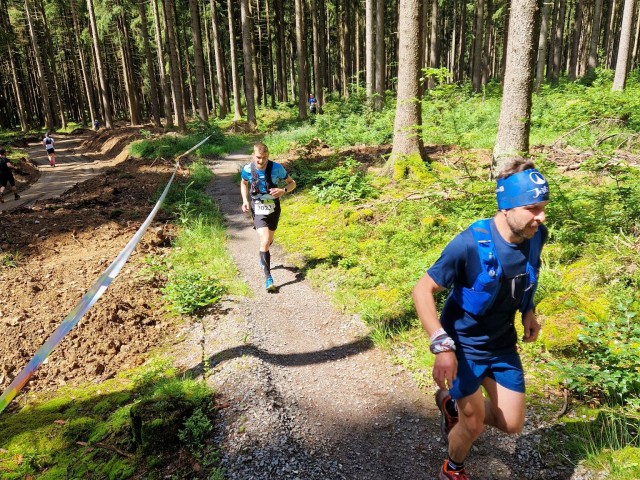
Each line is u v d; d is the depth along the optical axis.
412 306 5.21
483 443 3.25
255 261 7.33
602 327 3.96
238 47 47.53
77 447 3.60
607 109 10.98
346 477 3.06
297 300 5.90
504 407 2.46
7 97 55.69
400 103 9.98
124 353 4.86
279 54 39.16
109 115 37.69
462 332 2.41
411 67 9.74
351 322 5.24
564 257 5.44
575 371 3.48
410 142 10.09
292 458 3.19
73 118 60.34
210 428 3.46
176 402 3.58
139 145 21.23
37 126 54.16
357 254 6.98
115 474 3.21
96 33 36.31
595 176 7.59
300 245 7.69
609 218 5.96
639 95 11.77
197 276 6.20
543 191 2.06
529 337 2.58
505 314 2.35
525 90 7.12
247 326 5.10
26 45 51.97
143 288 6.23
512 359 2.47
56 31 51.94
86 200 11.19
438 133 10.26
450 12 48.19
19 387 2.00
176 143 21.31
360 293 5.81
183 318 5.48
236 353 4.54
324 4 40.69
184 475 3.11
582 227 5.95
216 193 12.30
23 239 8.38
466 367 2.44
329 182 10.37
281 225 8.88
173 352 4.82
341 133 16.73
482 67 34.97
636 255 4.97
